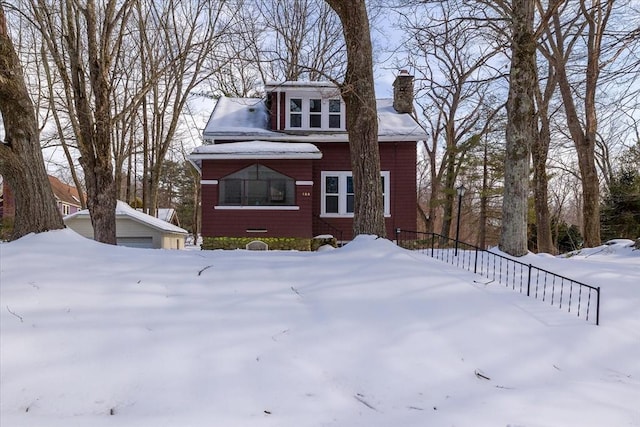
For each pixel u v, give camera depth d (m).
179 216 39.47
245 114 17.81
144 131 22.14
